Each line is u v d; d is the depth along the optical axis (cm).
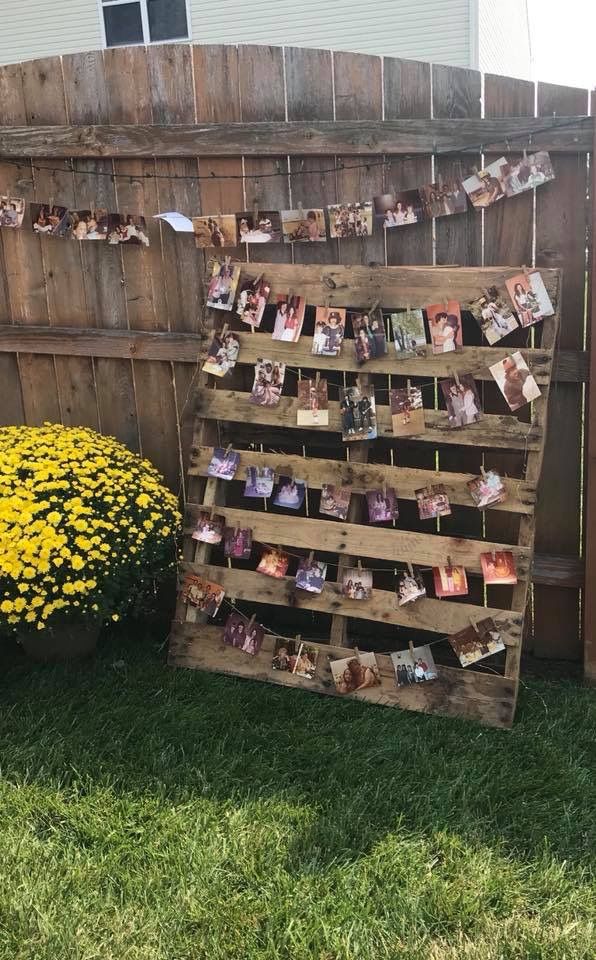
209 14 847
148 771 233
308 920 179
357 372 277
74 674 288
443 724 257
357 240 287
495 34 992
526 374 253
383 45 809
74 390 335
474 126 265
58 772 233
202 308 302
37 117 309
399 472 272
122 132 297
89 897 187
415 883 188
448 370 262
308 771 233
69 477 281
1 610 259
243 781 228
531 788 224
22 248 324
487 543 261
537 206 267
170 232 306
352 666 271
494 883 188
